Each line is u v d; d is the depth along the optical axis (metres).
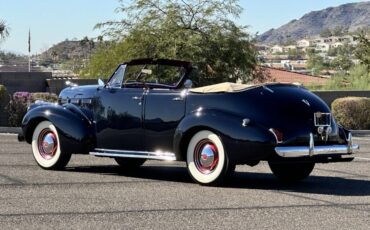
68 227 6.57
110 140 10.56
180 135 9.54
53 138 11.09
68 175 10.45
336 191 9.23
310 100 9.59
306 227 6.71
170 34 26.09
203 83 25.30
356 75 39.97
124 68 10.57
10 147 15.41
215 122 9.18
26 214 7.17
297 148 9.11
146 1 27.00
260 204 8.00
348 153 9.76
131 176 10.55
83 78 29.64
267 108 9.21
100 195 8.50
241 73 27.03
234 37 26.50
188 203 7.99
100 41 27.84
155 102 10.02
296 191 9.18
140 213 7.31
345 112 27.41
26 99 23.28
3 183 9.41
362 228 6.70
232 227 6.66
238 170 11.89
